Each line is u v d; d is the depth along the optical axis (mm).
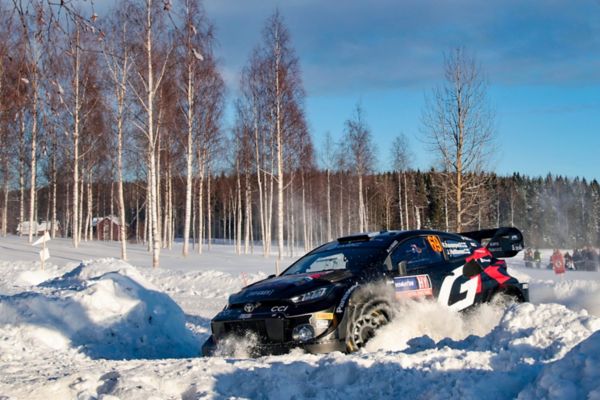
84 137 34000
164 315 8883
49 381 4430
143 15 24938
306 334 5695
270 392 3992
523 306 5152
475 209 24734
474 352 4453
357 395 3934
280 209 30562
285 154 39031
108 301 8375
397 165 53781
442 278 6848
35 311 7844
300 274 6684
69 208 60406
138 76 27516
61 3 4508
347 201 58812
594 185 83312
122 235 29422
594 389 3096
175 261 28500
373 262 6500
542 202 82438
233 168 51906
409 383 3947
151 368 4648
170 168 42969
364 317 5918
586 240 79688
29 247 34969
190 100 30406
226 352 6047
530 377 3795
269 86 31672
